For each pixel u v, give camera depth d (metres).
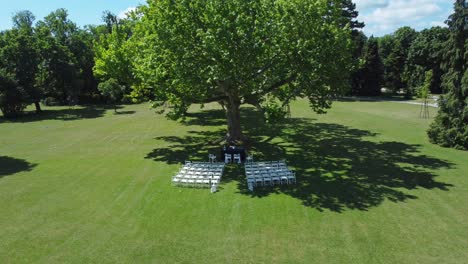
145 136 39.22
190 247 15.60
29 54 61.06
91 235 16.80
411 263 14.18
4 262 14.66
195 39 26.34
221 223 17.73
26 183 24.11
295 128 41.84
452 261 14.28
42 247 15.81
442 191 21.42
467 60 30.88
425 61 82.62
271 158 29.20
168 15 26.28
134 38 34.44
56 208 19.92
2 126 49.28
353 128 41.34
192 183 23.08
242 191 21.91
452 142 31.30
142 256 14.98
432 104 63.75
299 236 16.38
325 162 27.80
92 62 80.00
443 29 85.00
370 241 15.83
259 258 14.67
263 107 30.06
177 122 48.28
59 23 78.00
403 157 28.73
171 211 19.20
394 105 62.41
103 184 23.64
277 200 20.45
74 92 70.06
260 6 26.19
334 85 29.47
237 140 33.38
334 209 19.14
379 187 22.25
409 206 19.39
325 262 14.32
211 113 55.81
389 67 85.56
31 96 60.56
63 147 34.88
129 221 18.16
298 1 25.95
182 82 26.12
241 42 24.39
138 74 29.28
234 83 27.89
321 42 26.00
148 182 23.80
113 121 51.69
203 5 26.34
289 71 28.02
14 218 18.75
